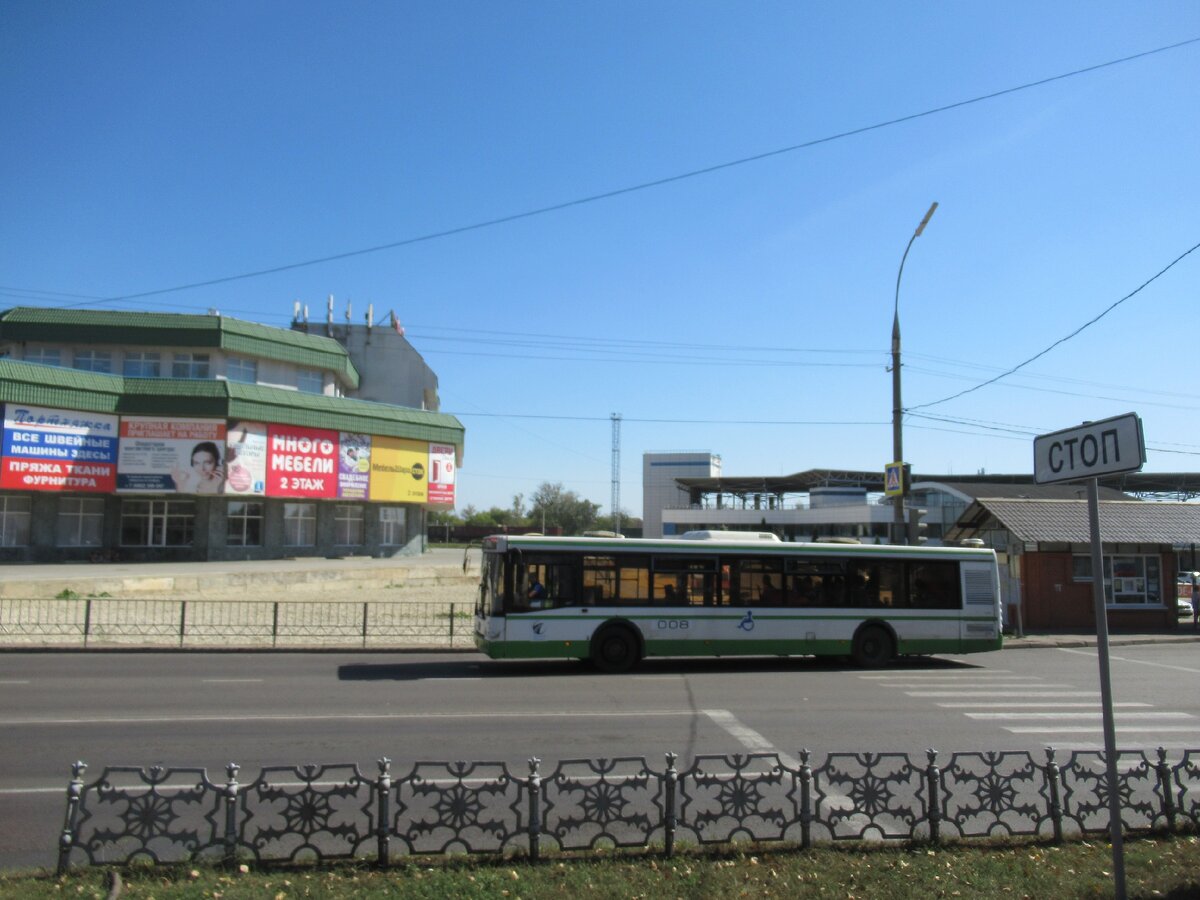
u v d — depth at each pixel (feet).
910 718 38.93
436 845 21.39
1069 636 79.20
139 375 131.03
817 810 21.24
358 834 20.08
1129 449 14.89
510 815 24.23
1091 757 32.01
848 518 193.57
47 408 111.45
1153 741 35.01
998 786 22.03
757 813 20.99
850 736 34.73
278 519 134.62
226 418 121.29
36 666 53.42
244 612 80.53
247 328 135.44
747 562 57.47
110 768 19.07
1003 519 83.66
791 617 57.67
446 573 124.88
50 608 73.61
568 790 20.39
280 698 42.39
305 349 145.89
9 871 18.51
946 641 59.98
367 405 142.10
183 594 94.17
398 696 43.47
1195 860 19.77
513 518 391.86
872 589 59.52
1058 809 21.97
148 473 118.32
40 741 31.78
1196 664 62.34
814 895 17.44
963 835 21.65
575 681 49.90
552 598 53.98
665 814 20.40
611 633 54.65
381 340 185.47
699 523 217.36
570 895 17.21
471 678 50.78
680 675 53.26
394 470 144.87
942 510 182.09
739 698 44.06
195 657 60.08
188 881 17.87
